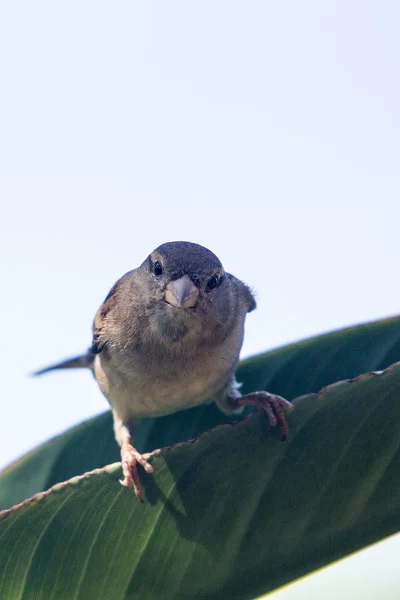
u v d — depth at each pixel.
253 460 2.79
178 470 2.79
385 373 2.78
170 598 2.79
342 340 2.85
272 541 2.79
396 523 2.79
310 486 2.79
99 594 2.79
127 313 2.87
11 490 2.86
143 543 2.79
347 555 2.79
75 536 2.79
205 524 2.79
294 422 2.79
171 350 2.87
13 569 2.79
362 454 2.79
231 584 2.79
